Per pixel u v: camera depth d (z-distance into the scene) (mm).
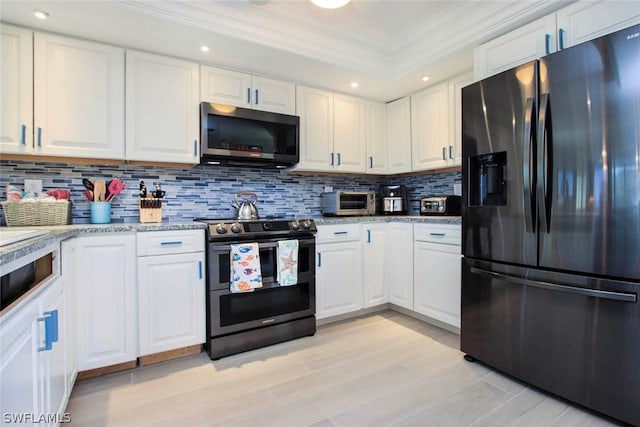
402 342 2363
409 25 2338
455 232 2373
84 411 1569
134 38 2086
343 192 3129
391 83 2893
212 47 2223
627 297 1384
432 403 1632
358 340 2404
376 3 2080
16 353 899
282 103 2742
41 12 1791
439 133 2861
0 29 1848
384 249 2963
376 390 1753
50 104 1961
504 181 1854
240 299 2223
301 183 3209
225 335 2166
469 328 2059
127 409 1590
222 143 2420
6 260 802
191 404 1634
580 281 1530
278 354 2191
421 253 2656
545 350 1675
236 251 2166
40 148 1933
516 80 1755
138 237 1942
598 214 1467
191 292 2109
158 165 2506
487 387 1774
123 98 2152
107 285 1860
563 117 1564
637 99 1351
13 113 1867
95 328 1831
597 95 1457
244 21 2105
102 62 2100
